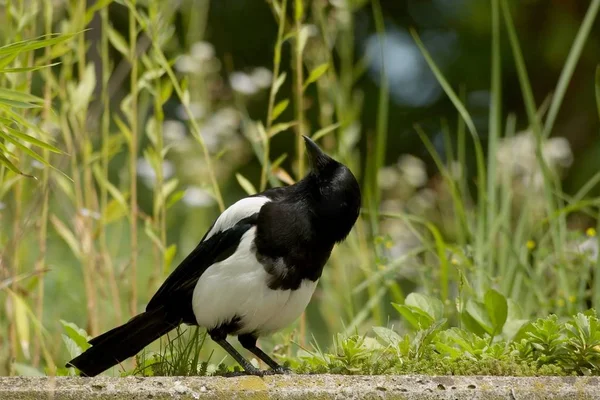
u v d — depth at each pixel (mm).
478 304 8164
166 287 8055
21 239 9594
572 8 20312
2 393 5918
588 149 19391
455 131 20703
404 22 21469
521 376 6508
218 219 7910
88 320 9820
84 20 9727
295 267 7711
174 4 10062
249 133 10641
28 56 9281
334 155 11227
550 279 10906
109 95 10609
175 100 17734
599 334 6867
